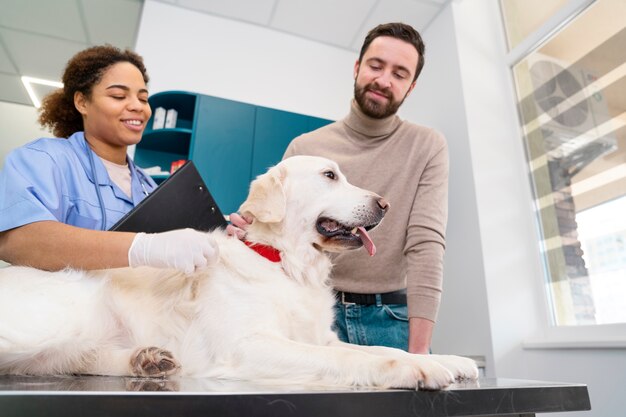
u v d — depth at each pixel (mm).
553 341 2193
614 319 2158
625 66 2264
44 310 916
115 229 1102
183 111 3096
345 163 1701
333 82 3646
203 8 3350
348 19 3445
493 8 3213
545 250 2613
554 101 2672
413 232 1499
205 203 1375
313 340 1050
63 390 521
